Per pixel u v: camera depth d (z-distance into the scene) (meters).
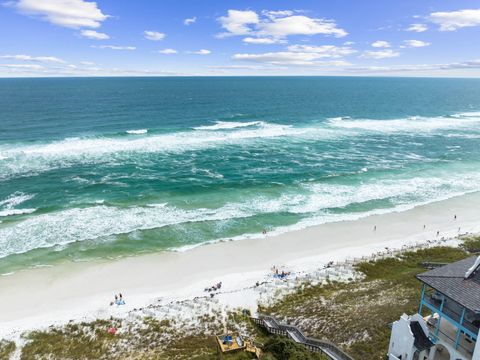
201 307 29.53
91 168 60.06
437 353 20.00
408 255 37.31
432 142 82.56
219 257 37.50
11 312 29.36
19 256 36.31
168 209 46.75
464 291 17.62
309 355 21.98
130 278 34.03
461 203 50.84
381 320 25.91
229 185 54.78
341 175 59.91
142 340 25.78
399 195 52.91
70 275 34.09
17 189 51.09
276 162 65.88
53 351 24.77
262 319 27.66
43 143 71.56
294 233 42.25
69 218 43.66
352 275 33.88
